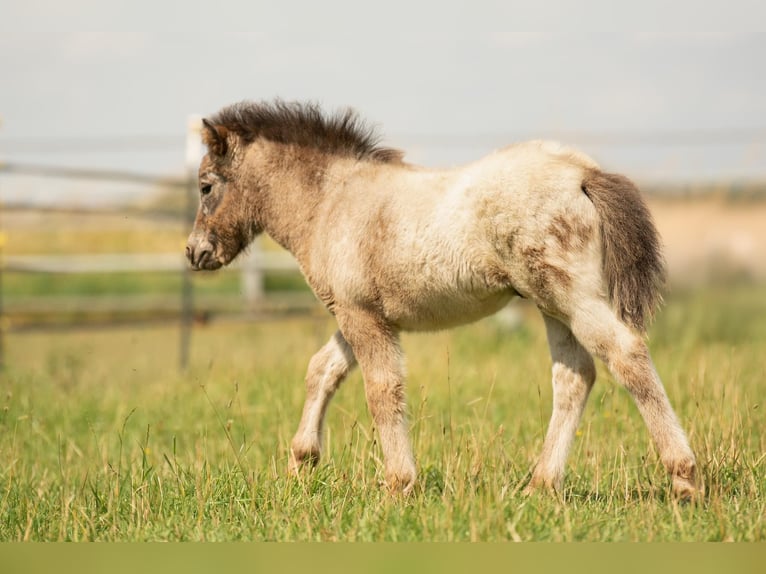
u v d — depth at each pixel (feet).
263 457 34.06
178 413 41.60
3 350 58.13
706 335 59.72
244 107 33.35
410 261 28.58
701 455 28.68
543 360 49.01
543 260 26.84
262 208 32.71
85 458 35.53
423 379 44.21
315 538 24.21
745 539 22.91
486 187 27.40
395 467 28.66
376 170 30.50
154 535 25.22
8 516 27.66
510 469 29.53
